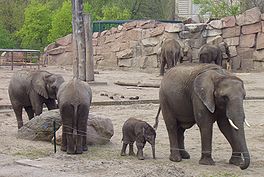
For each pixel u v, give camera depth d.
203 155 10.22
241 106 9.47
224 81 9.67
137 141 10.61
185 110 10.41
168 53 30.81
